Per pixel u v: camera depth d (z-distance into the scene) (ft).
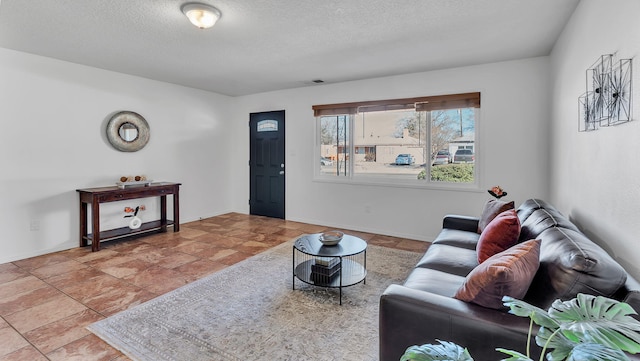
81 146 12.88
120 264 10.81
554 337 2.88
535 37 9.73
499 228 6.55
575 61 7.90
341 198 16.16
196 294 8.59
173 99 16.24
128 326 7.00
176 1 7.43
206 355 6.02
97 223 12.17
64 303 8.06
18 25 8.86
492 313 4.23
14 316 7.41
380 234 15.08
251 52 11.12
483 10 7.94
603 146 6.02
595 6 6.41
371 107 14.99
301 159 17.26
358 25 8.80
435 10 7.93
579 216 7.64
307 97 16.80
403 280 9.52
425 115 14.11
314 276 8.63
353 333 6.79
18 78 11.19
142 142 14.79
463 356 2.93
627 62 4.92
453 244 8.56
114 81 13.82
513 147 12.14
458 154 13.52
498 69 12.25
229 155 19.53
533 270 4.49
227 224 16.80
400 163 14.82
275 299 8.31
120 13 8.07
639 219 4.61
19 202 11.35
